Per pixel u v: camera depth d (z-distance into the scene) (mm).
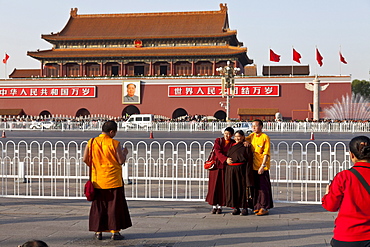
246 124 62906
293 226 12516
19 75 98438
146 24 92375
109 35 90438
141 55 85750
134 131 69250
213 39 87562
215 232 11898
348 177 7230
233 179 13766
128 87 86250
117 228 11047
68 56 87562
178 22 91688
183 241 11047
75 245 10719
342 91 80938
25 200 16328
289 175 20984
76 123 72625
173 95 85250
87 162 11375
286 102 82312
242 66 97625
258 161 14008
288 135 55500
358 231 7047
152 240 11156
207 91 84438
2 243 10734
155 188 19062
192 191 18344
